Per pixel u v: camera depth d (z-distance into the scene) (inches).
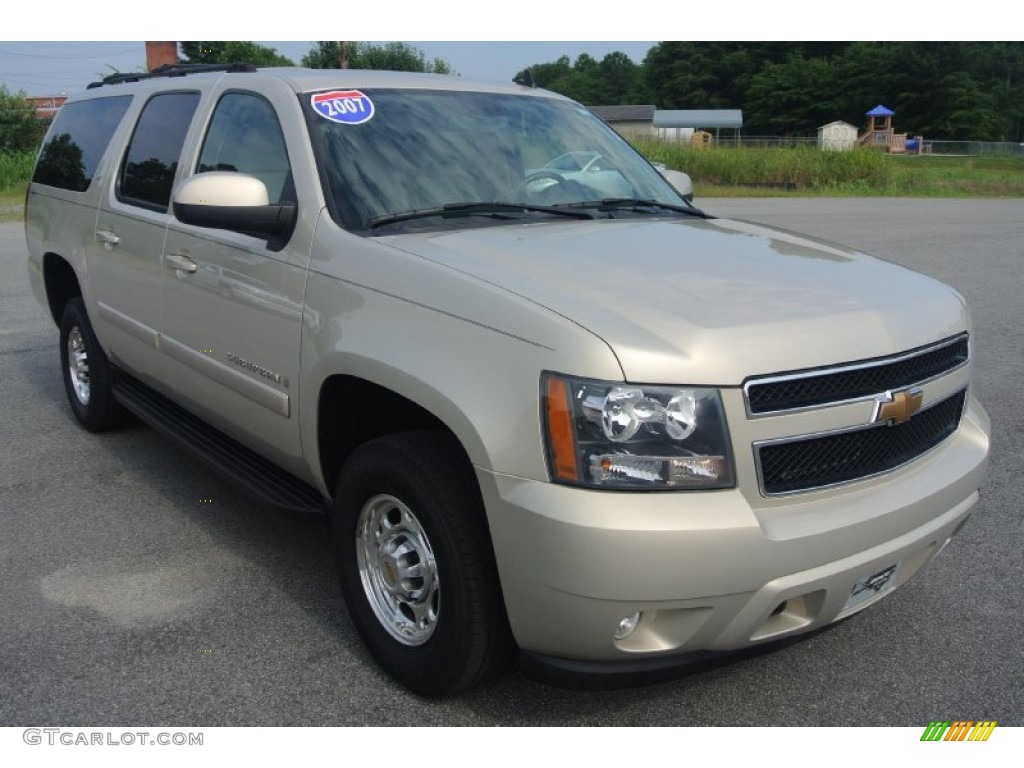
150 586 147.7
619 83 5137.8
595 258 119.6
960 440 124.7
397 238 126.0
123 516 174.4
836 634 135.4
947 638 134.1
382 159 140.7
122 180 188.7
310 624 136.8
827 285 116.2
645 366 95.3
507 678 123.5
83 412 220.4
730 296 108.9
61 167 221.5
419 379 106.7
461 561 105.9
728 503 96.3
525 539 97.3
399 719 114.8
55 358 291.1
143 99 192.1
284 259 133.2
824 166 1305.4
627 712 117.0
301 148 137.9
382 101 151.3
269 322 135.6
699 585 95.2
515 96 170.9
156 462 202.7
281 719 114.6
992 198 1213.1
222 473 154.2
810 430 101.3
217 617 138.3
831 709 118.0
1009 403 246.1
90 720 114.0
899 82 3449.8
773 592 98.4
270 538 165.9
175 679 122.6
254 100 154.0
